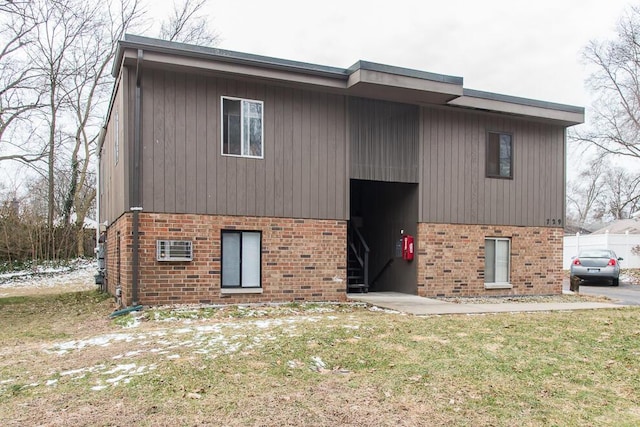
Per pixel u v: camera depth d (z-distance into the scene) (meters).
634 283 21.02
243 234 10.87
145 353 6.43
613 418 4.43
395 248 13.80
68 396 4.89
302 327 8.05
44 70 23.64
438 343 7.01
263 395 4.90
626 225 35.75
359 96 12.05
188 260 10.19
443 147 13.16
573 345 6.94
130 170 9.88
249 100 10.90
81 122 29.30
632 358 6.27
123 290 10.36
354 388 5.14
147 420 4.28
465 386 5.23
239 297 10.69
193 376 5.44
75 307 12.02
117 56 9.86
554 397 4.94
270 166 11.06
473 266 13.39
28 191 31.59
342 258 11.72
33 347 7.34
